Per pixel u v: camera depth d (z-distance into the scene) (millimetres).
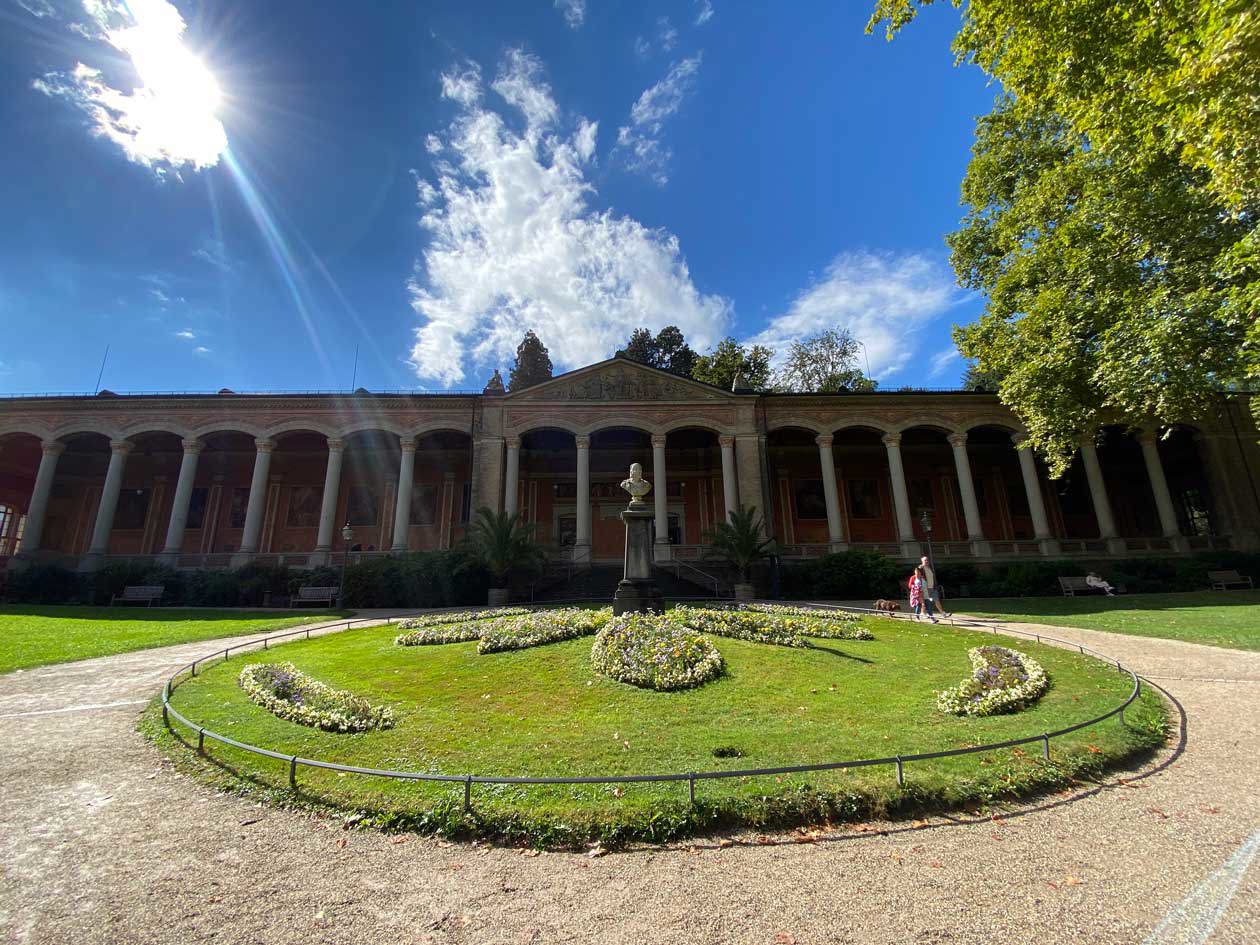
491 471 32156
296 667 11797
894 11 11648
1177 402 17266
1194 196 16016
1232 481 31922
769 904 3869
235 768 6355
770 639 12430
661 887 4121
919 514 37844
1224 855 4352
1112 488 39719
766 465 33156
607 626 12227
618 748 6762
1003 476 38438
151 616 21859
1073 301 19766
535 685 9789
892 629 15438
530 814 5047
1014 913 3693
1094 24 10594
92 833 5043
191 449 32969
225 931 3625
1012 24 11484
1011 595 26422
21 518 39344
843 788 5367
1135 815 5121
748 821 5020
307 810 5453
